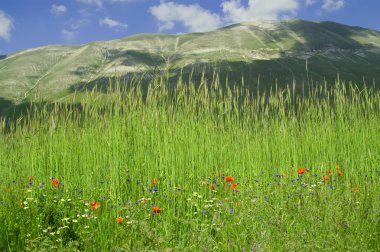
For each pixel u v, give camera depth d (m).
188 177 8.09
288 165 9.99
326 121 11.77
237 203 6.66
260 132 11.25
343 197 6.16
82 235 5.73
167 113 9.26
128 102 8.81
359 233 4.96
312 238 4.90
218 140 9.98
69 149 9.55
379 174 9.29
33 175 9.13
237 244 5.10
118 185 7.40
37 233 5.62
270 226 5.31
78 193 7.54
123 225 5.77
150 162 8.12
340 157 10.68
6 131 10.52
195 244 5.01
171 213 6.57
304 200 6.33
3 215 5.80
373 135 11.48
